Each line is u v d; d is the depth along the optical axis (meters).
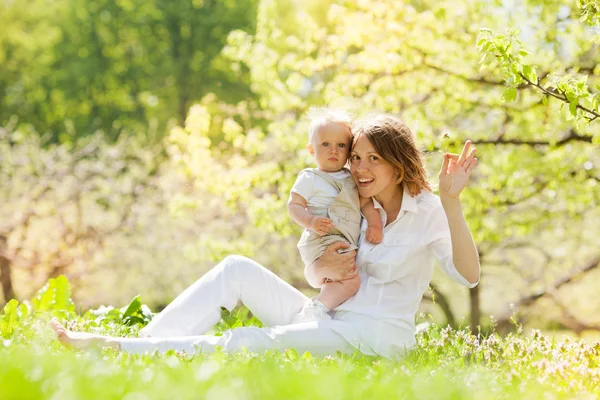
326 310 4.30
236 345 4.04
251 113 15.45
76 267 17.86
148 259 17.83
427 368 3.77
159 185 18.48
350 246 4.36
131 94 28.02
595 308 16.61
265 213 11.88
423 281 4.38
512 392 3.30
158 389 2.73
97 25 27.31
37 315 6.00
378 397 2.85
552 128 10.82
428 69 11.11
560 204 12.88
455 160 4.18
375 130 4.29
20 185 18.08
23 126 26.17
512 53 5.35
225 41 26.66
